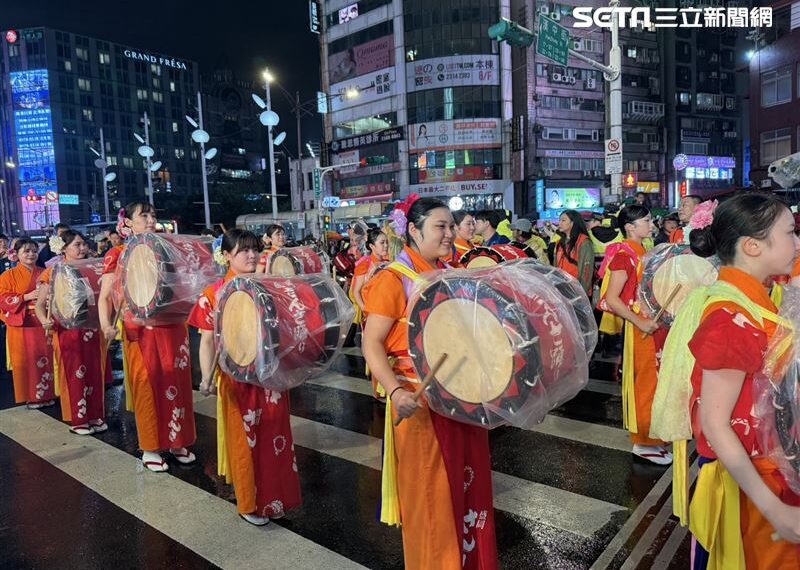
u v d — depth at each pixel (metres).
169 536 3.18
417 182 37.50
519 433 4.51
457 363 1.91
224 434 3.38
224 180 93.12
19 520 3.43
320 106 38.19
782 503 1.37
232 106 97.69
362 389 6.00
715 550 1.63
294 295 2.95
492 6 35.78
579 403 5.19
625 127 39.75
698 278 3.30
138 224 4.02
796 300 1.47
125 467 4.16
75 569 2.90
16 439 4.82
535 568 2.74
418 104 37.06
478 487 2.21
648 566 2.71
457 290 1.93
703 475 1.67
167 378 3.98
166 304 3.67
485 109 36.28
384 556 2.92
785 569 1.52
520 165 35.41
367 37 39.25
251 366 2.87
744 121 43.47
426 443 2.09
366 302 2.21
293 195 47.25
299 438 4.64
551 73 35.97
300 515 3.38
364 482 3.80
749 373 1.44
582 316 2.32
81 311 4.49
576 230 6.13
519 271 2.09
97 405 4.93
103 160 38.12
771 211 1.52
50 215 72.19
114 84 80.12
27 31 73.38
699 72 41.78
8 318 5.51
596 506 3.31
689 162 40.38
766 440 1.41
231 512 3.44
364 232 9.15
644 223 3.85
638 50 39.94
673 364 1.94
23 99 73.75
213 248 4.06
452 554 2.10
